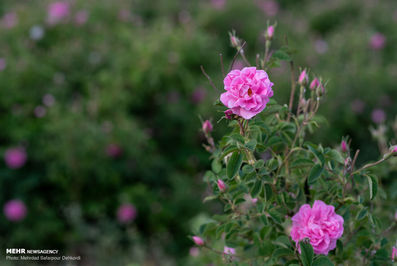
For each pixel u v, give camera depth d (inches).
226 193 60.4
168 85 177.9
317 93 58.7
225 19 239.3
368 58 210.1
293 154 63.7
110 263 140.3
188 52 182.5
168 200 160.4
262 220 58.8
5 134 161.5
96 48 188.4
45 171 155.6
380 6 271.0
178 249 152.7
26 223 147.1
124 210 150.0
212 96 170.2
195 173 176.1
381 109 188.7
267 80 47.6
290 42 195.5
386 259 60.7
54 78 170.4
